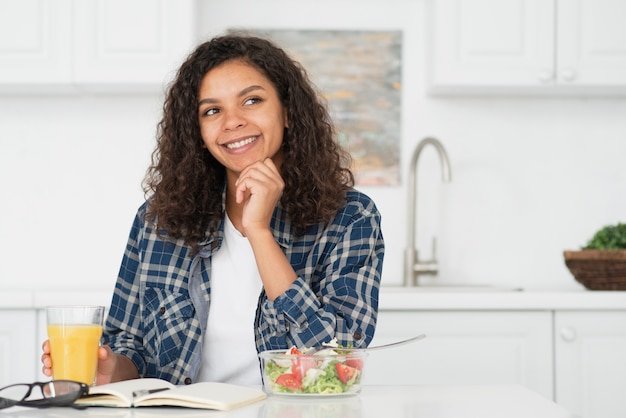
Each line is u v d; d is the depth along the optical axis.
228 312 1.78
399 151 3.31
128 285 1.87
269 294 1.60
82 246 3.28
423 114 3.31
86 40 2.95
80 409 1.23
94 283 3.27
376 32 3.33
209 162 1.85
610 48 3.00
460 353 2.65
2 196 3.28
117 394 1.24
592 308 2.67
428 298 2.63
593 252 2.80
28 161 3.29
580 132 3.32
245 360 1.76
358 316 1.65
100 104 3.29
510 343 2.66
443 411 1.18
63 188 3.29
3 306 2.66
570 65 3.00
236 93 1.75
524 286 3.30
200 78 1.78
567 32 3.00
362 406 1.23
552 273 3.30
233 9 3.31
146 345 1.81
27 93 3.25
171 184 1.82
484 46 3.01
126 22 2.95
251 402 1.27
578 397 2.66
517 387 1.45
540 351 2.66
